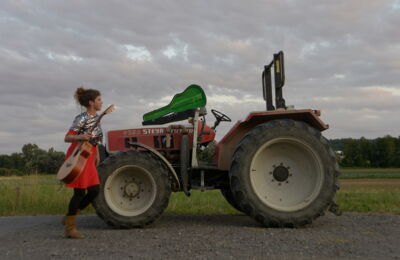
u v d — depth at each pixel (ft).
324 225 16.49
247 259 10.87
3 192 25.18
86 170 14.23
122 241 13.48
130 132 19.26
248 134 16.53
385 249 11.91
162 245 12.71
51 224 18.06
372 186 83.35
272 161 16.88
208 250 11.92
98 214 16.25
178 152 19.04
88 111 14.76
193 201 25.86
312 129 16.46
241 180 16.15
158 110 19.47
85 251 12.07
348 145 233.76
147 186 16.99
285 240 13.24
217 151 18.21
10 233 15.75
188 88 19.11
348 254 11.37
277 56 19.08
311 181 16.57
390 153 223.92
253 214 15.97
